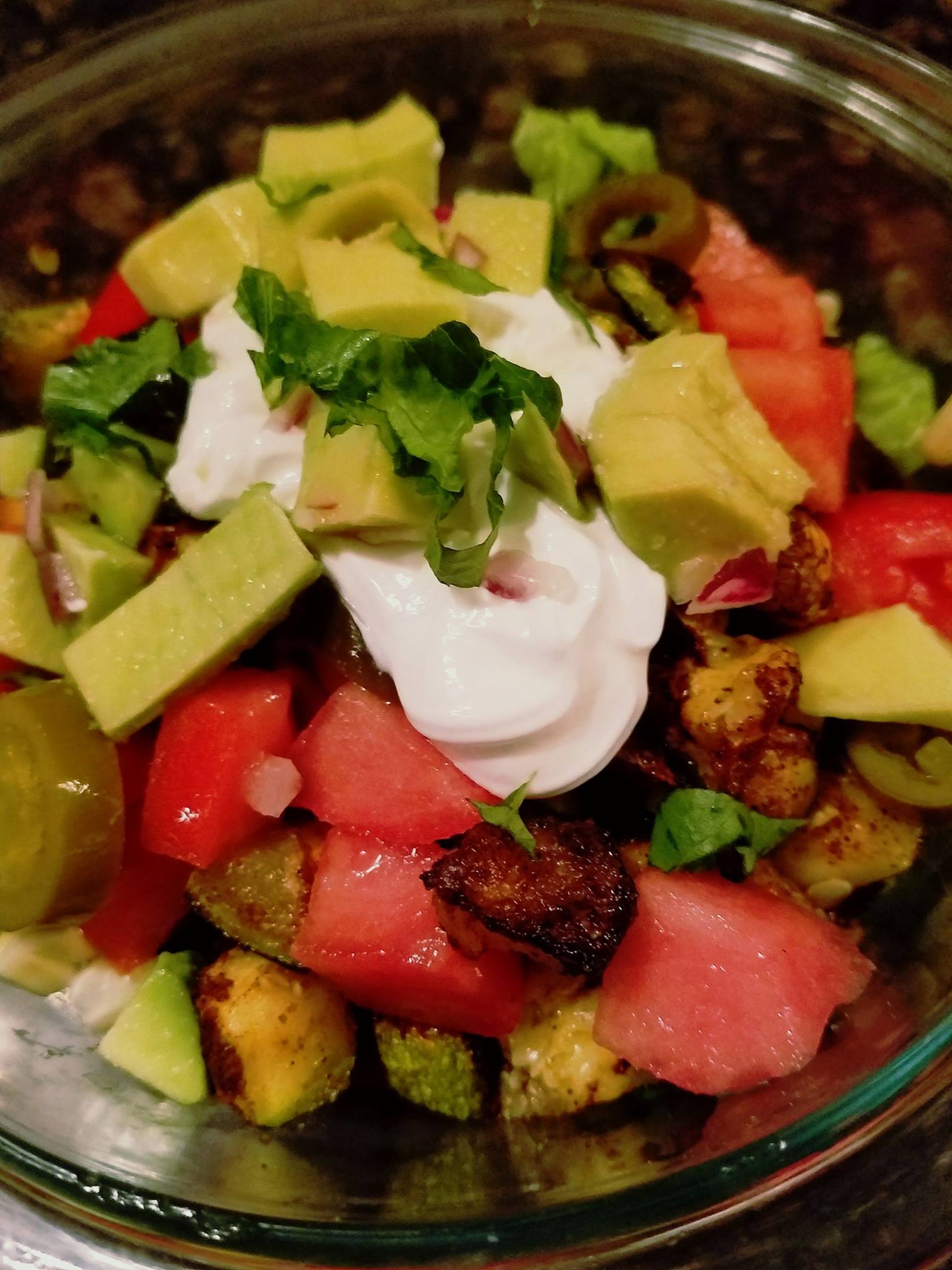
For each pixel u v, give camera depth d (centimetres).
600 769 15
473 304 16
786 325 18
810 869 16
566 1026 15
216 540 15
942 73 18
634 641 15
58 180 21
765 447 16
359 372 14
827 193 19
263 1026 15
